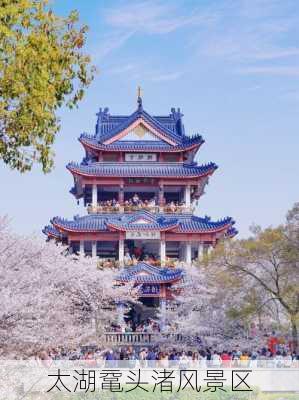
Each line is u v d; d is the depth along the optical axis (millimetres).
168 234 113125
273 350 75438
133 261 109250
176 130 128875
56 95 38844
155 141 120375
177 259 116688
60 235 117375
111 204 118188
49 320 56312
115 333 93250
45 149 38406
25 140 37750
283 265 71938
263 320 77750
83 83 39719
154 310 112000
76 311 81875
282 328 73562
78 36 39125
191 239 113688
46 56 37094
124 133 119750
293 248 71312
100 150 119125
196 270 92375
